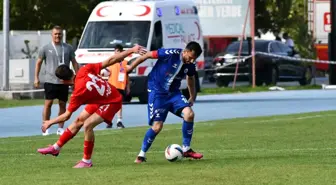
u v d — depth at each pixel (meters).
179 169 25.08
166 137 37.06
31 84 67.75
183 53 27.44
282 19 101.81
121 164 27.02
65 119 26.69
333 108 55.00
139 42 56.84
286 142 34.16
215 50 106.56
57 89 39.25
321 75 99.81
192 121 27.56
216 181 22.52
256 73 79.31
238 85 82.75
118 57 26.73
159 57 27.48
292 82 90.38
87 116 26.58
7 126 45.03
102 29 57.47
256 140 35.06
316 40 98.12
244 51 80.19
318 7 98.12
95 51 56.69
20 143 35.31
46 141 36.16
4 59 66.25
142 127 43.12
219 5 80.56
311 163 26.31
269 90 76.31
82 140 36.38
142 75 56.22
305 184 22.08
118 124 43.06
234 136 36.81
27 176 24.27
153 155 29.97
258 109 54.81
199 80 62.28
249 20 80.12
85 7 84.31
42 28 85.75
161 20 58.00
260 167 25.31
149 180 22.86
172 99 27.64
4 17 65.81
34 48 71.88
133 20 57.50
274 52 80.25
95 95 26.31
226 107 56.69
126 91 43.41
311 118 45.59
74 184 22.50
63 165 27.16
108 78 43.22
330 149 31.33
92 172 24.81
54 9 84.44
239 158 28.12
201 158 28.00
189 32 60.66
